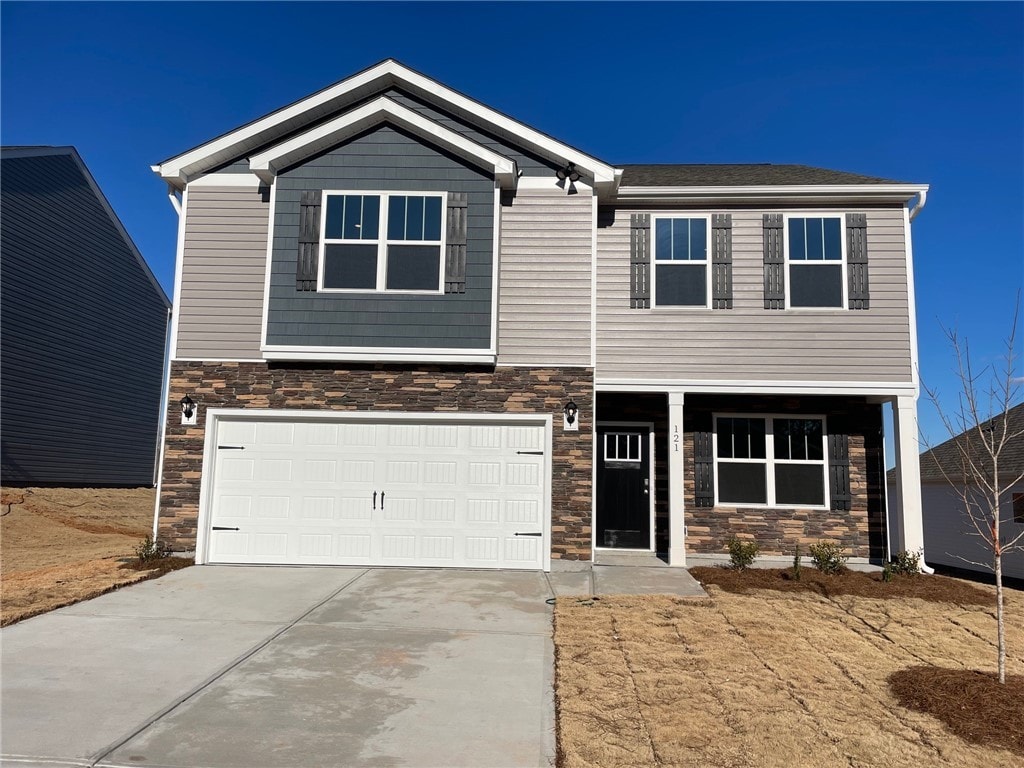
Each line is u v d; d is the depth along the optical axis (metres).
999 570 6.57
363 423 11.54
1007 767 4.88
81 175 22.72
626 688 6.13
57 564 11.88
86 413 23.20
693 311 12.25
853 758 4.96
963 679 6.39
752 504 12.67
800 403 12.88
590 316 11.68
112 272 24.50
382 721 5.40
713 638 7.58
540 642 7.46
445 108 12.21
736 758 4.90
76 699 5.68
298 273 11.54
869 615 8.72
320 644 7.27
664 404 13.15
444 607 8.77
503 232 11.87
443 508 11.34
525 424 11.47
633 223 12.55
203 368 11.66
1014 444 16.70
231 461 11.52
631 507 12.99
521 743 5.08
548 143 11.79
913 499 11.51
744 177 13.24
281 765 4.66
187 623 7.94
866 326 12.05
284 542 11.34
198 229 11.98
